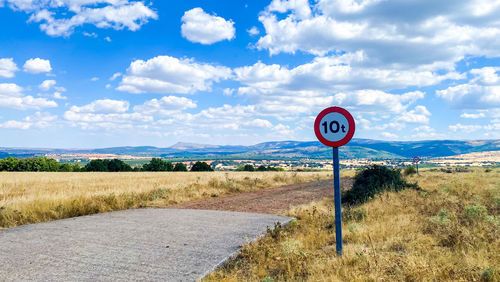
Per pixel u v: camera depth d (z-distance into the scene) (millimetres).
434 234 6184
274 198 15617
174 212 10789
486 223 6574
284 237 6781
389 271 4285
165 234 7137
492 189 13055
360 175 14719
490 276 3963
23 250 5797
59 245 6156
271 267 5066
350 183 25609
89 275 4512
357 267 4453
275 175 30828
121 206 12117
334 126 5227
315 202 12656
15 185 23469
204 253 5629
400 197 11281
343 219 8242
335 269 4484
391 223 7164
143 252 5672
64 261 5145
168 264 5023
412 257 4609
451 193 12914
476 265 4344
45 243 6320
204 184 20312
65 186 21750
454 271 4156
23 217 9234
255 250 5559
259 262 5113
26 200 11203
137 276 4492
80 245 6152
